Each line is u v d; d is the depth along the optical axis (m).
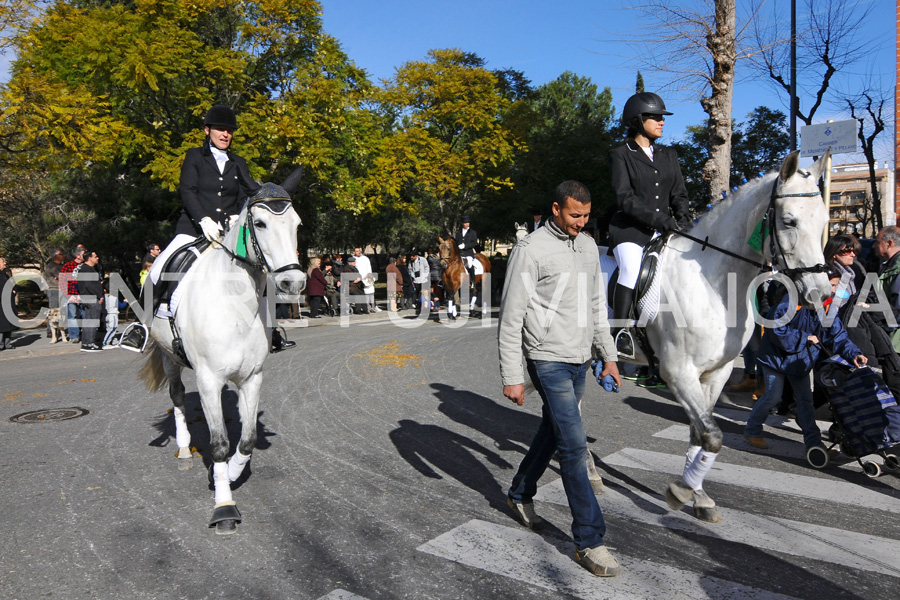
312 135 17.78
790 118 13.91
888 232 6.20
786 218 3.69
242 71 17.25
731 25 10.62
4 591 3.31
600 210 30.92
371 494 4.64
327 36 19.30
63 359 11.85
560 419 3.48
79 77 16.33
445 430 6.30
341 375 9.12
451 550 3.73
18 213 21.59
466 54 26.69
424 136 24.23
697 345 4.14
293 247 4.02
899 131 12.45
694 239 4.33
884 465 4.98
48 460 5.51
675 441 5.94
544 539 3.88
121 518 4.26
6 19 13.34
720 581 3.36
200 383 4.30
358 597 3.21
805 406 5.39
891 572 3.45
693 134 35.06
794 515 4.25
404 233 38.81
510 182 26.72
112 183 19.61
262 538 3.93
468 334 13.88
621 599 3.18
